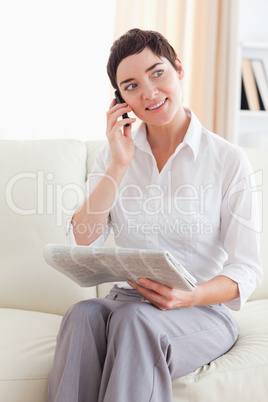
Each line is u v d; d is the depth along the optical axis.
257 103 3.26
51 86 2.98
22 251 1.75
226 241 1.41
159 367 1.14
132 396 1.09
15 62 2.89
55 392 1.21
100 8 3.04
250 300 1.85
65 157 1.88
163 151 1.48
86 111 3.06
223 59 3.19
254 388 1.27
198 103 3.16
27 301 1.74
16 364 1.26
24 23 2.90
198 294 1.24
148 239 1.46
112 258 1.08
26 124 2.94
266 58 3.45
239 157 1.41
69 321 1.19
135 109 1.39
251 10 3.46
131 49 1.32
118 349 1.11
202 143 1.45
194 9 3.14
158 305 1.23
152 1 3.04
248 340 1.43
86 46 3.03
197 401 1.23
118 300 1.42
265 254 1.86
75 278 1.26
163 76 1.33
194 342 1.26
